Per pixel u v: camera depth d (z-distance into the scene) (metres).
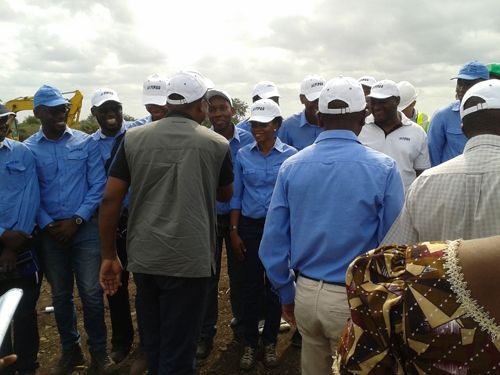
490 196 1.74
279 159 3.60
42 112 3.49
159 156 2.55
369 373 1.09
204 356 3.81
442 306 0.97
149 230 2.55
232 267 4.02
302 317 2.29
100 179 3.65
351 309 1.13
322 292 2.19
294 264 2.32
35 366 3.54
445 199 1.83
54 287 3.59
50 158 3.52
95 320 3.62
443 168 1.88
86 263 3.57
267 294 3.69
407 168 3.96
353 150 2.23
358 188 2.16
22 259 3.34
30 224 3.37
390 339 1.05
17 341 3.45
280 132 4.41
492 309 0.94
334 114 2.28
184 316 2.62
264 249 2.42
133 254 2.62
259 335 3.89
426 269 1.01
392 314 1.03
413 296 1.00
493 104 1.80
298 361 3.76
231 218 3.68
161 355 2.69
